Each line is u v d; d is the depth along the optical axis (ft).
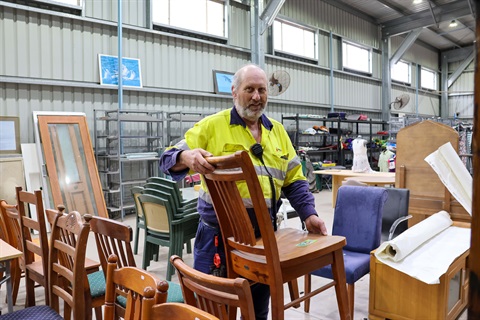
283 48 28.94
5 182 15.37
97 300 6.58
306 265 4.58
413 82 43.65
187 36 22.76
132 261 5.60
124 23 19.92
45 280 6.94
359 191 8.80
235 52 25.45
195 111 23.24
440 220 8.27
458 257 6.90
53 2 17.44
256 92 5.29
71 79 18.31
